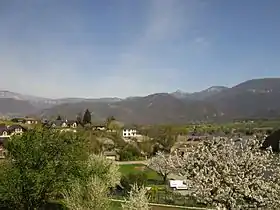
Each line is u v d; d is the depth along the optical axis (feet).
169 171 197.47
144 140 339.16
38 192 99.30
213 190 82.58
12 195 99.91
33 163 102.47
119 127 412.57
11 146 106.32
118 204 119.03
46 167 101.50
